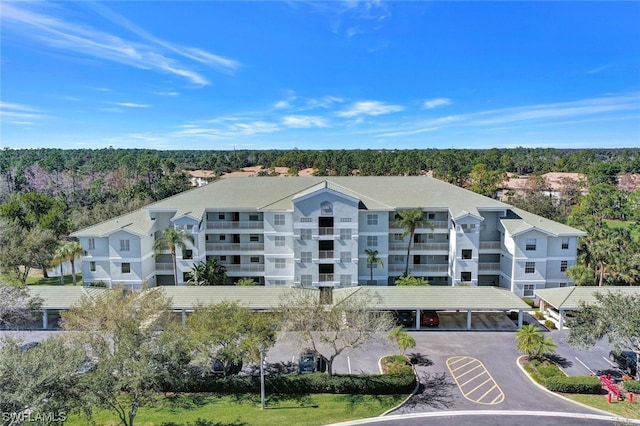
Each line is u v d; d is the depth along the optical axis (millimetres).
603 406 31250
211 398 33094
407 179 62625
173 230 50500
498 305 44281
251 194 58125
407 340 37344
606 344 41656
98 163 187625
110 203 89938
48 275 67250
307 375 34094
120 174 147000
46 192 130750
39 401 20656
